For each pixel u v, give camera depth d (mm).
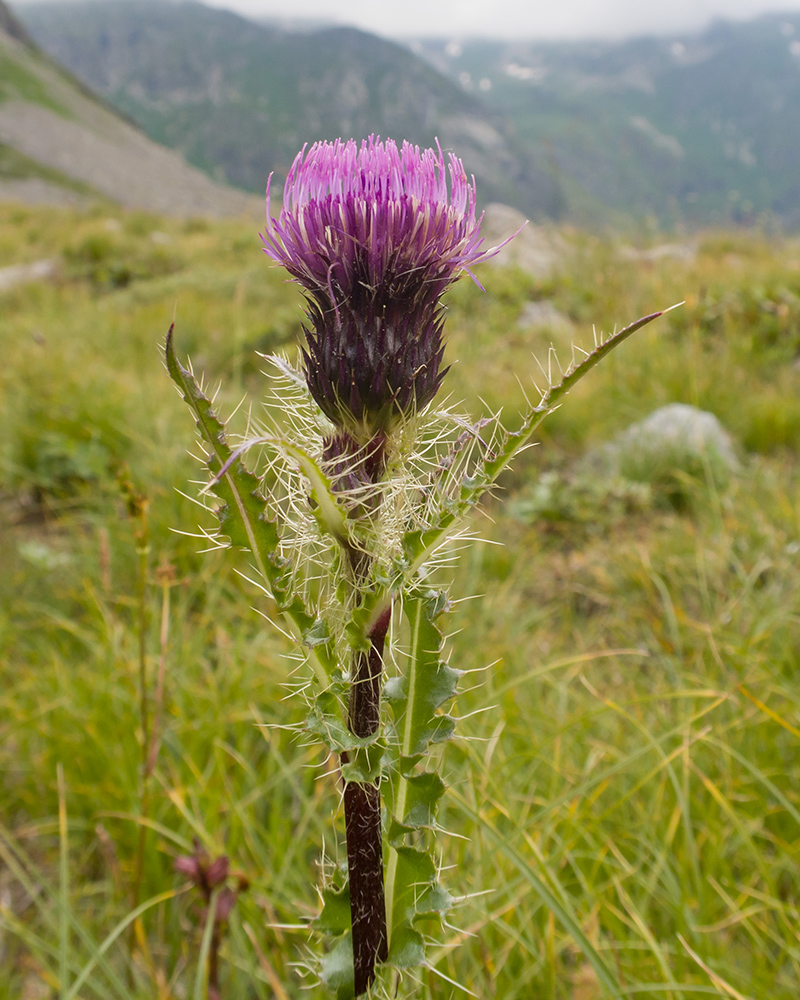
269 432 1146
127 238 17734
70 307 11156
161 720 3002
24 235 20766
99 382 6410
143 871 2547
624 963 2139
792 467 5594
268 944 2320
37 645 3803
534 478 5727
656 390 6566
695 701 2928
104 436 5621
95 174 92250
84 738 3020
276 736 3047
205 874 1850
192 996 2031
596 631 3914
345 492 1090
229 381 7199
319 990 2004
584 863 2434
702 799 2617
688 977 2031
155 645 3455
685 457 5441
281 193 1144
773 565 3797
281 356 1249
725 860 2371
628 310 8977
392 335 1085
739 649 2990
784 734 2844
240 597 3918
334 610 1190
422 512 1176
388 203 1054
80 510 5316
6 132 93688
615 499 5125
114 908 2502
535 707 3115
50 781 2941
